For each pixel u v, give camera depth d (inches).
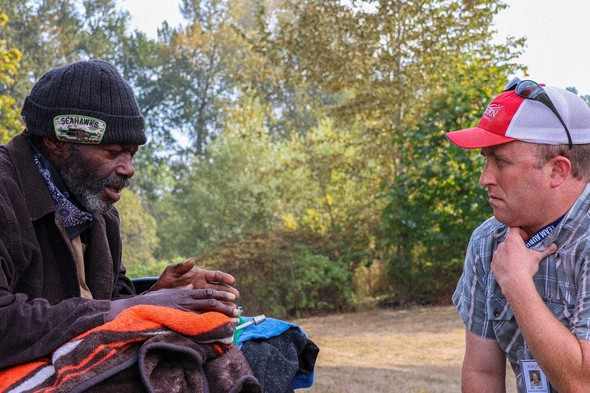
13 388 83.8
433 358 348.8
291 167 697.6
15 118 612.7
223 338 91.5
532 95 96.9
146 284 123.5
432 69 633.0
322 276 561.0
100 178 97.9
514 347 106.0
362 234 599.5
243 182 867.4
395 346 387.9
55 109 95.6
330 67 644.7
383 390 277.1
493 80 576.1
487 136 97.7
